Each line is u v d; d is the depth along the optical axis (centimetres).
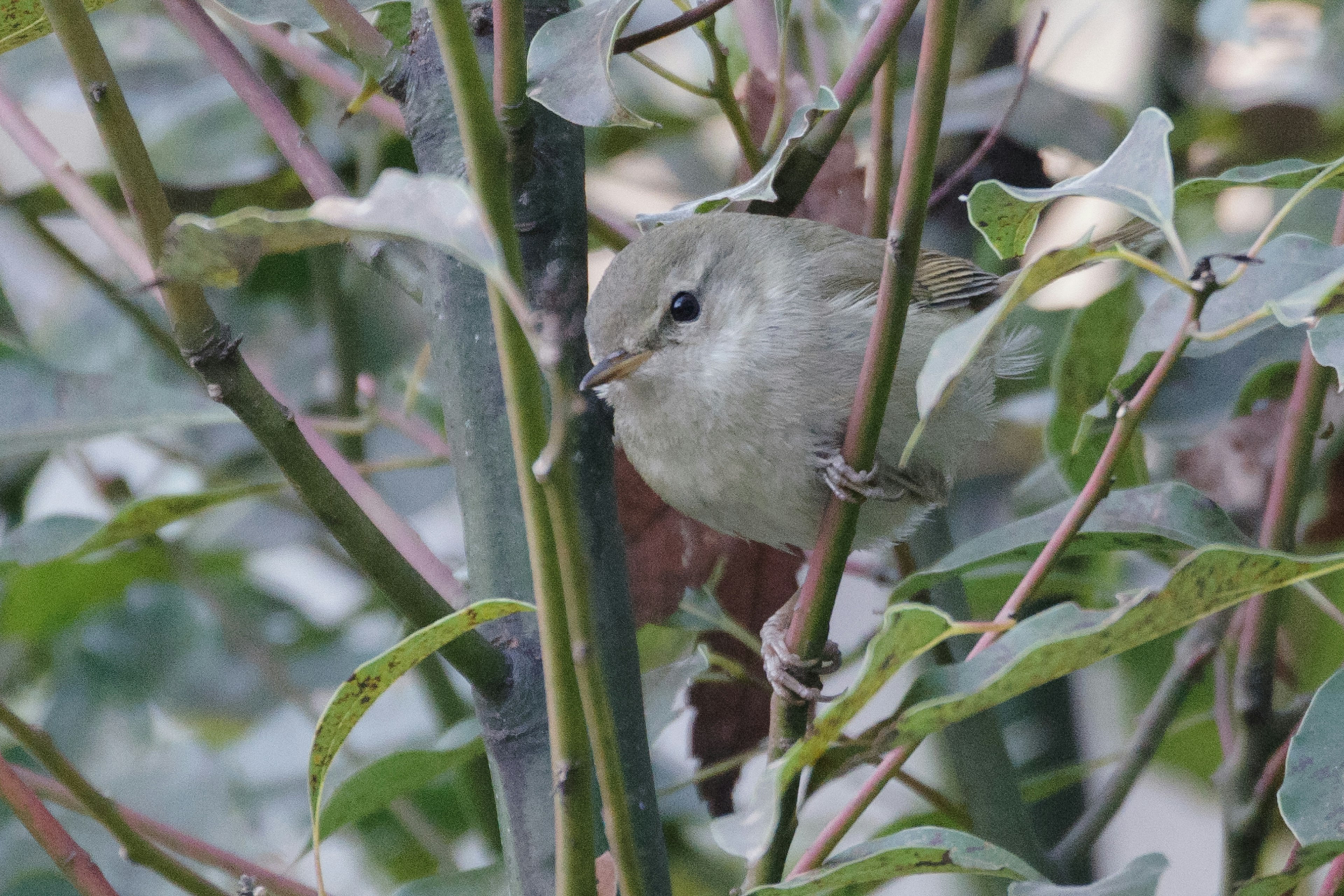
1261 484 837
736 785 755
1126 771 724
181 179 931
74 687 930
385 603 966
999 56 1059
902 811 902
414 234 326
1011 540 574
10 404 606
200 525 966
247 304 999
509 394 345
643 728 514
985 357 815
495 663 504
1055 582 834
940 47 421
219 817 823
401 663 448
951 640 744
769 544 765
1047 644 397
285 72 935
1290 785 449
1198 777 945
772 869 481
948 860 450
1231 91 1004
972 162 787
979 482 1009
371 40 561
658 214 638
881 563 870
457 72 345
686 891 884
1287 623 852
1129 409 441
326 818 632
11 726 482
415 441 831
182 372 963
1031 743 907
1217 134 1002
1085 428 615
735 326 758
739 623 779
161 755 839
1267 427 838
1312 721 457
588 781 370
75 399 609
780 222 817
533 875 505
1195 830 1021
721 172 1068
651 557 750
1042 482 888
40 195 931
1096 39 1074
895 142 962
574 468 523
